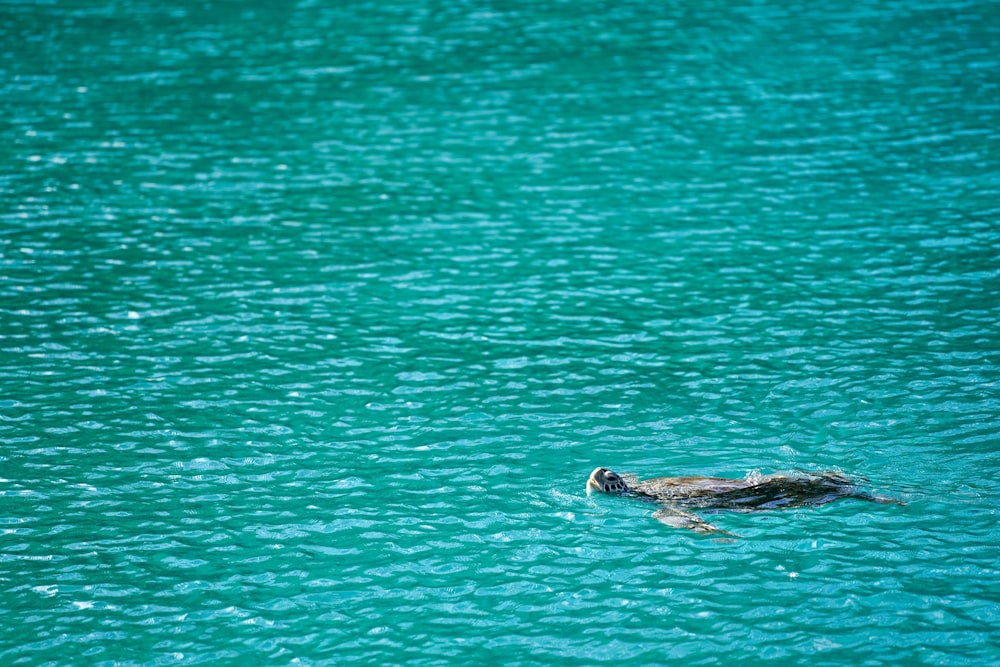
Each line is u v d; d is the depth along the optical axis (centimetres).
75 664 3338
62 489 4262
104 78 9694
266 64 10156
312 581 3728
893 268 6122
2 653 3375
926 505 4000
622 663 3306
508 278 6216
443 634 3459
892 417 4622
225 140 8362
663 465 4356
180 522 4062
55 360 5272
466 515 4075
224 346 5441
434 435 4647
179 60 10238
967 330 5369
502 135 8456
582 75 9788
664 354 5306
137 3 12250
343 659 3356
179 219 7012
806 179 7475
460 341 5497
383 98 9288
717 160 7869
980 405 4672
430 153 8144
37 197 7275
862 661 3266
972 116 8456
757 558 3762
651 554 3812
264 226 6931
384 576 3750
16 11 11819
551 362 5262
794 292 5900
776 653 3322
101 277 6191
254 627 3503
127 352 5366
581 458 4438
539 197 7356
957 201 6981
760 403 4803
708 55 10262
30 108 8912
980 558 3700
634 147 8162
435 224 6969
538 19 11538
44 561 3828
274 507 4153
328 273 6297
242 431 4694
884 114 8600
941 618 3431
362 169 7862
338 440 4622
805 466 4291
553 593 3641
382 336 5556
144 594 3659
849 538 3834
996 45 10169
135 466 4425
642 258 6425
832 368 5078
